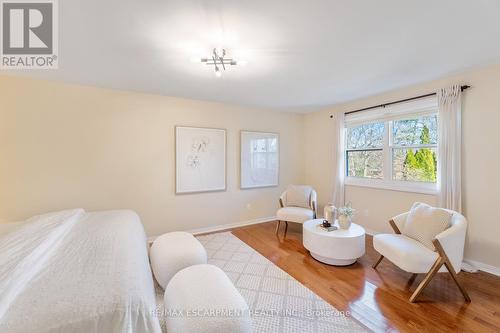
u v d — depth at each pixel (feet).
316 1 4.49
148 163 10.71
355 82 9.30
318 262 8.60
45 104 8.72
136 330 3.20
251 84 9.46
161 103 10.97
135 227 6.63
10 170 8.27
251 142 13.66
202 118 12.07
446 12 4.88
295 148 15.57
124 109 10.16
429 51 6.68
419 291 6.24
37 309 2.97
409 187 10.11
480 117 7.97
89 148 9.50
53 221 6.28
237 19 5.06
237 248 9.96
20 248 4.40
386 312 5.81
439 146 8.82
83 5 4.54
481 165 7.97
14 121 8.30
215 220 12.60
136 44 6.12
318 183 14.92
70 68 7.65
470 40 6.06
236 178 13.25
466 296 6.23
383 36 5.83
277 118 14.73
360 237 8.23
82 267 4.10
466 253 8.32
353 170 12.85
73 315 2.95
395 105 10.41
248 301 6.28
